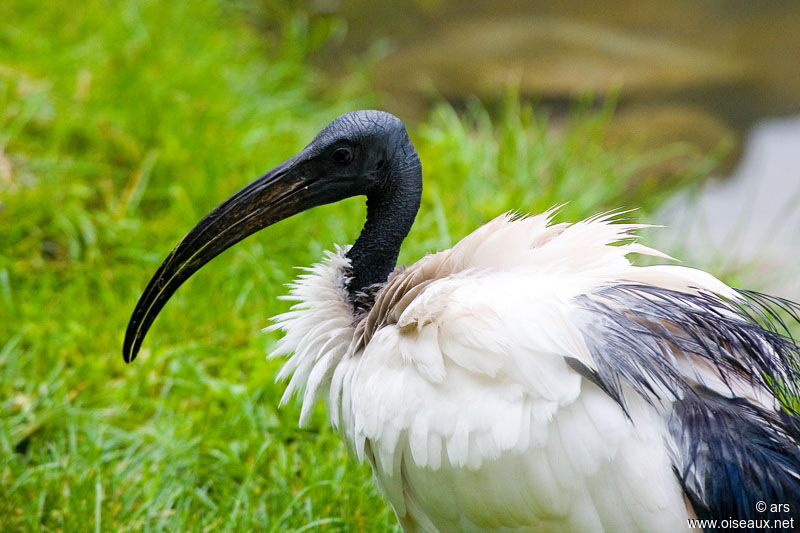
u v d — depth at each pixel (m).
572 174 13.96
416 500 6.64
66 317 10.88
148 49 16.09
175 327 10.73
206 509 8.77
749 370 6.08
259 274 11.22
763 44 24.02
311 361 7.05
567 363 5.86
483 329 5.98
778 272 13.70
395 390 6.18
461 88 21.17
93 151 13.62
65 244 12.24
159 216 12.82
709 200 17.77
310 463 8.98
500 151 14.04
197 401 9.97
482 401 5.93
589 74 21.66
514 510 5.96
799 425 6.00
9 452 8.90
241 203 7.39
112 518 8.40
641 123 19.98
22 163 12.81
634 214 13.27
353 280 7.54
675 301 6.14
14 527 8.24
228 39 18.42
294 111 16.66
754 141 20.22
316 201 7.45
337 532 8.40
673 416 5.81
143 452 9.11
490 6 24.91
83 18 16.69
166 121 14.01
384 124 7.36
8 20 16.17
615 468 5.70
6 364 10.09
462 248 6.62
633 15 25.12
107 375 10.23
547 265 6.41
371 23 23.64
